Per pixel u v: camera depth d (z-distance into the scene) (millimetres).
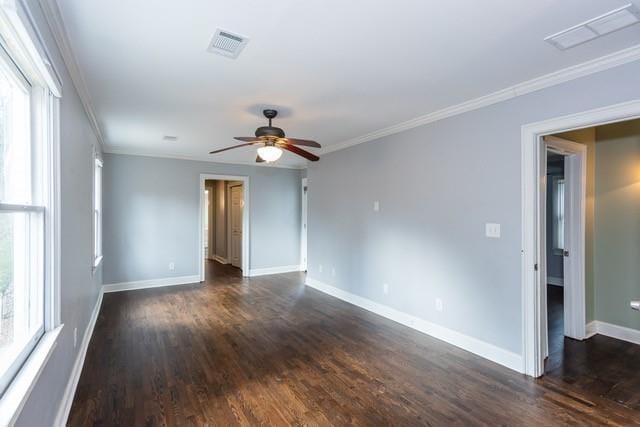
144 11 1787
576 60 2367
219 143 5098
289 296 5344
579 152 3438
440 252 3562
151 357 3105
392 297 4207
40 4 1577
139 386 2592
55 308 1920
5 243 1473
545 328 2969
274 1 1710
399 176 4090
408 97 3102
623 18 1863
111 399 2406
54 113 1900
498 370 2877
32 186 1814
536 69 2510
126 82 2744
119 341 3475
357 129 4223
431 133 3660
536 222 2785
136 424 2135
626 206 3477
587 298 3604
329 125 4043
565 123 2551
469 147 3258
